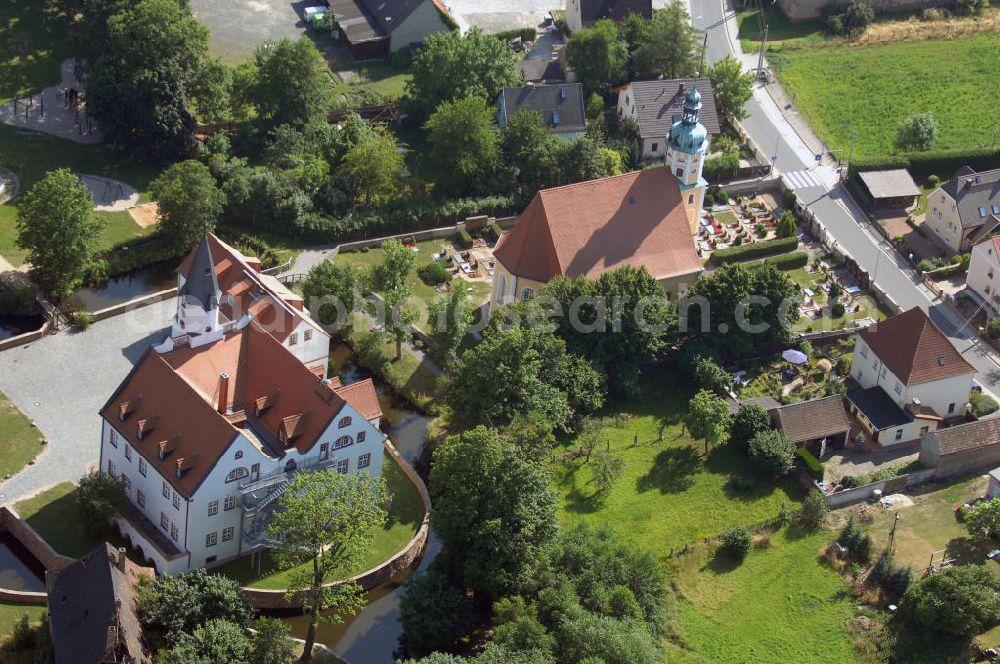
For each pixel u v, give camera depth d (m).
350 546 135.12
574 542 143.88
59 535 147.25
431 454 165.12
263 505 143.50
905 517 157.62
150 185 196.62
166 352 150.25
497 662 126.38
